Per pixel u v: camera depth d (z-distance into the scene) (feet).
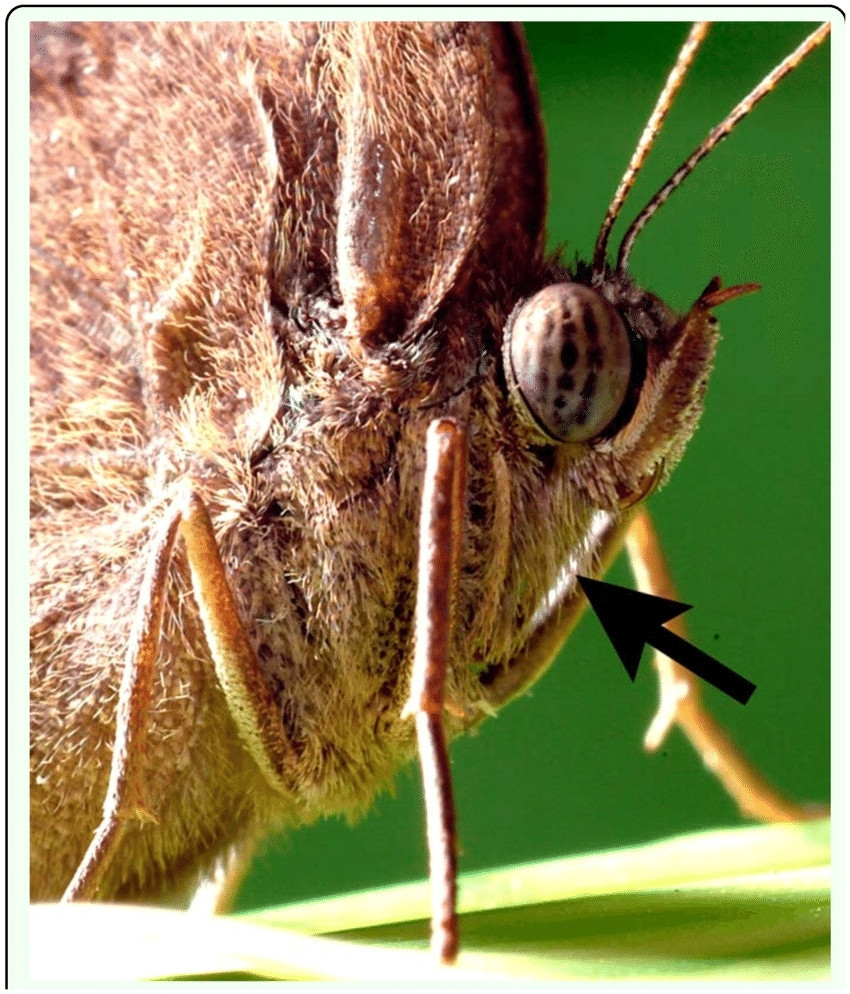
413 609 0.16
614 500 0.17
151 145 0.16
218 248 0.16
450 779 0.15
